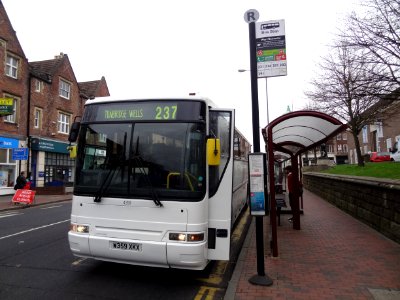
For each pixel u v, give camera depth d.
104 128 5.79
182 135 5.45
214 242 5.66
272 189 7.05
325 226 10.13
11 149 23.95
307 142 10.43
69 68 31.16
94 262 6.80
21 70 24.86
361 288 5.13
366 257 6.75
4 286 5.42
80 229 5.63
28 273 6.09
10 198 21.58
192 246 5.08
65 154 30.69
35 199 21.23
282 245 7.84
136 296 5.09
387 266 6.16
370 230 9.39
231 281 5.48
